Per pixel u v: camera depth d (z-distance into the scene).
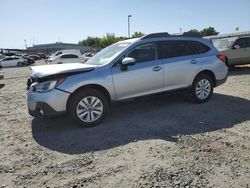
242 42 14.52
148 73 6.33
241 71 14.05
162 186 3.48
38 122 6.36
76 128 5.78
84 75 5.70
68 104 5.65
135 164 4.07
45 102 5.44
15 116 7.03
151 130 5.46
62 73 5.57
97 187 3.52
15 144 5.10
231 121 5.92
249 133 5.23
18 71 26.67
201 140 4.91
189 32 7.28
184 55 6.97
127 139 5.05
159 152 4.44
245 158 4.20
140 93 6.34
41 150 4.77
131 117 6.35
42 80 5.56
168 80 6.66
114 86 5.97
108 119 6.27
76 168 4.05
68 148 4.79
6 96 10.18
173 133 5.27
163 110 6.80
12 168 4.15
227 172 3.79
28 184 3.68
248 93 8.56
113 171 3.90
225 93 8.63
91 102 5.77
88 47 97.38
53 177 3.83
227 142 4.80
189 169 3.87
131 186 3.50
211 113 6.48
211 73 7.39
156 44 6.61
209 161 4.11
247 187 3.44
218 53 7.53
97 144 4.89
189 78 6.99
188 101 7.55
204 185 3.48
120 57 6.10
